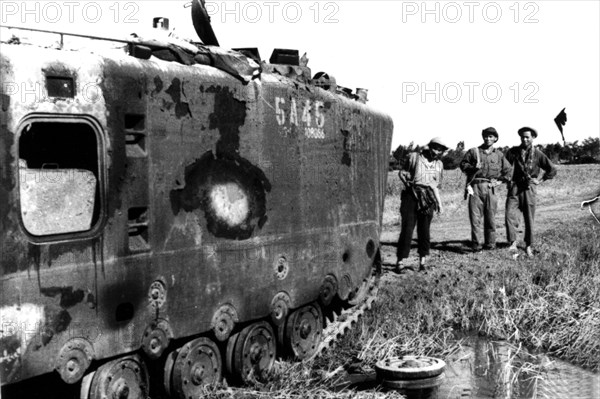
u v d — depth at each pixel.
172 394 6.95
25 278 5.55
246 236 7.57
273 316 7.94
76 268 5.91
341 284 9.17
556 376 8.47
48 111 5.68
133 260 6.38
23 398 6.45
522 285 11.73
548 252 14.40
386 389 7.88
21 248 5.52
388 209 23.94
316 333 8.74
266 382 7.73
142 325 6.47
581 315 10.21
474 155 14.67
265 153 7.81
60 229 6.46
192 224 6.96
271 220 7.90
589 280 11.60
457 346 9.55
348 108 9.28
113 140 6.20
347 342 9.30
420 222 12.63
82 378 6.21
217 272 7.22
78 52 6.00
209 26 7.62
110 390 6.24
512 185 14.50
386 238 17.08
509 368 8.50
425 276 12.21
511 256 14.12
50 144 6.73
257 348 7.72
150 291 6.55
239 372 7.56
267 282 7.84
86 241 6.00
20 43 5.71
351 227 9.41
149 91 6.51
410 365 8.04
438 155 12.57
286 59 8.50
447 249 15.30
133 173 6.39
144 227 6.54
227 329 7.35
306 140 8.45
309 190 8.50
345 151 9.23
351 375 8.43
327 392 7.55
